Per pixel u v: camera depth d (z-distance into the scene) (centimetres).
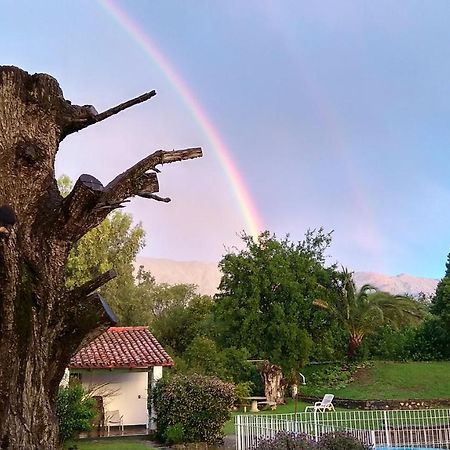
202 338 2930
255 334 2894
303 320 3017
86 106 538
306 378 2986
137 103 549
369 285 3412
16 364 460
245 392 2586
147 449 1579
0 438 445
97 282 521
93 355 2005
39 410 473
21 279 471
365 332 3166
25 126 499
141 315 3853
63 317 504
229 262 3008
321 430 1377
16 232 470
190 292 4741
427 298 4878
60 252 500
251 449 1073
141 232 3788
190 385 1712
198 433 1669
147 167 518
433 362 3142
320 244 3284
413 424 1764
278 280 2917
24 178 493
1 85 493
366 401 2414
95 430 1919
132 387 2180
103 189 496
